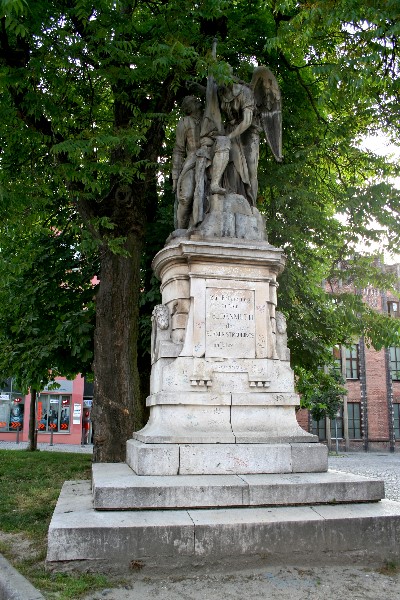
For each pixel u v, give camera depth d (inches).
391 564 224.2
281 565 221.0
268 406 292.4
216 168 331.6
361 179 598.2
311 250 587.2
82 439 1545.3
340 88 434.3
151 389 324.5
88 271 614.9
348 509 241.4
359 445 1646.2
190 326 295.9
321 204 575.2
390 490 548.4
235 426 286.0
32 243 599.8
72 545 209.8
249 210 334.6
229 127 353.7
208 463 265.0
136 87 474.3
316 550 224.8
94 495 236.7
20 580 197.8
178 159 360.5
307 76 588.7
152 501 235.5
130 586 199.0
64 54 410.3
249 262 309.0
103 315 479.8
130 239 489.7
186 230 332.2
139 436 295.4
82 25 438.9
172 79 460.4
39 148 462.6
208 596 190.1
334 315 612.1
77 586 194.7
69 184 458.6
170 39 420.5
